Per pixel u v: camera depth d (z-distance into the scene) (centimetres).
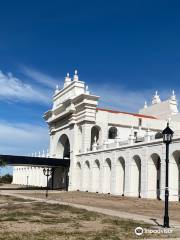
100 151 6581
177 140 4644
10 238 1518
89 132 7300
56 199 4541
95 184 6744
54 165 7606
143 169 5309
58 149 8519
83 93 7206
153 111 8925
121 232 1777
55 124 8681
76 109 7594
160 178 4944
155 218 2527
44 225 2000
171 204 4056
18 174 12769
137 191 5644
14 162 7319
